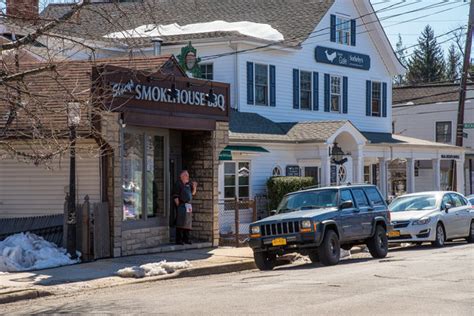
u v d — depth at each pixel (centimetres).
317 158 3008
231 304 1099
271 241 1697
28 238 1733
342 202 1775
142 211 1955
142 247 1939
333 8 3512
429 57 8881
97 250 1756
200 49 3095
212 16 3572
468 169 4659
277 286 1307
